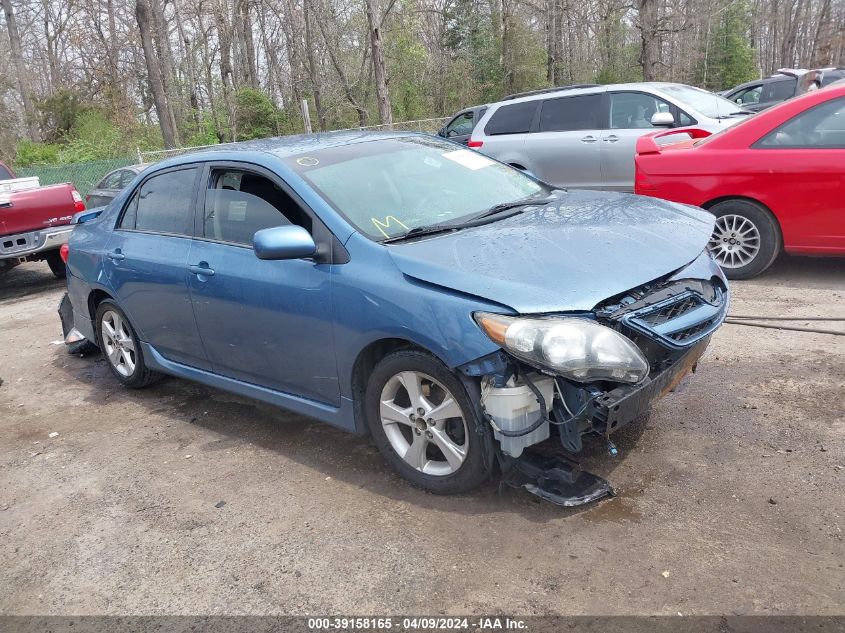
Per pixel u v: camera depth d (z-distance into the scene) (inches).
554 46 1448.1
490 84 1358.3
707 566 107.3
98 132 1019.9
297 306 142.7
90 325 218.5
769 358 178.9
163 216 183.8
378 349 136.8
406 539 122.2
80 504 148.3
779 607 98.2
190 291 168.4
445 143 184.9
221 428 178.1
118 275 192.5
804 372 168.7
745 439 141.9
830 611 96.7
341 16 1277.1
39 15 1648.6
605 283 117.0
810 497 121.3
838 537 111.0
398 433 137.8
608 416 111.9
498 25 1357.0
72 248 217.6
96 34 1504.7
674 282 127.2
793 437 140.8
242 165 162.7
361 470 147.9
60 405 207.8
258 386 165.5
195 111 1226.0
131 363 207.6
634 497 126.1
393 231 140.7
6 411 207.6
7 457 175.5
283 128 1263.5
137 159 722.2
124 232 196.7
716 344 191.9
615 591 104.3
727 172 235.9
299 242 133.0
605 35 1524.4
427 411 128.6
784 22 2027.6
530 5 1336.1
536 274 119.0
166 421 186.5
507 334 111.3
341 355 138.4
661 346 120.0
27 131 1475.1
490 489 133.3
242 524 133.3
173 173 183.3
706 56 1668.3
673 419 152.6
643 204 157.6
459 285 119.3
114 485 154.6
